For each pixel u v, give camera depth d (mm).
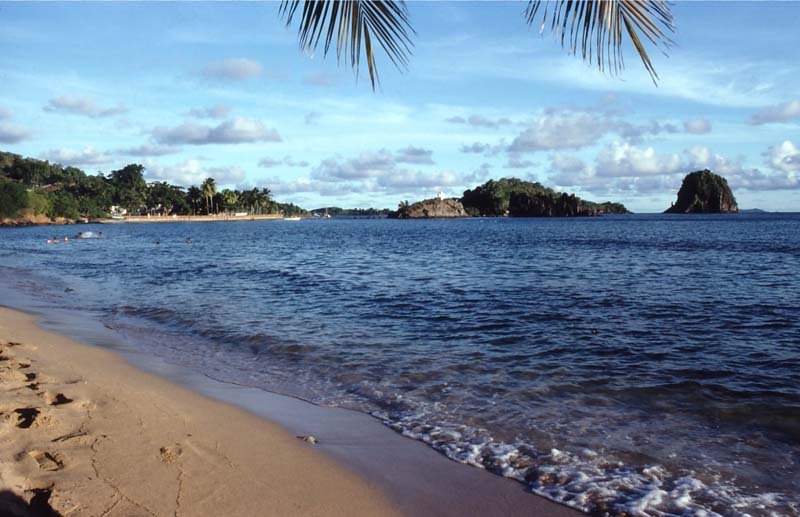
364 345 10641
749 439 6137
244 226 139500
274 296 17281
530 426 6523
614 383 8211
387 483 5066
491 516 4539
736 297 16609
